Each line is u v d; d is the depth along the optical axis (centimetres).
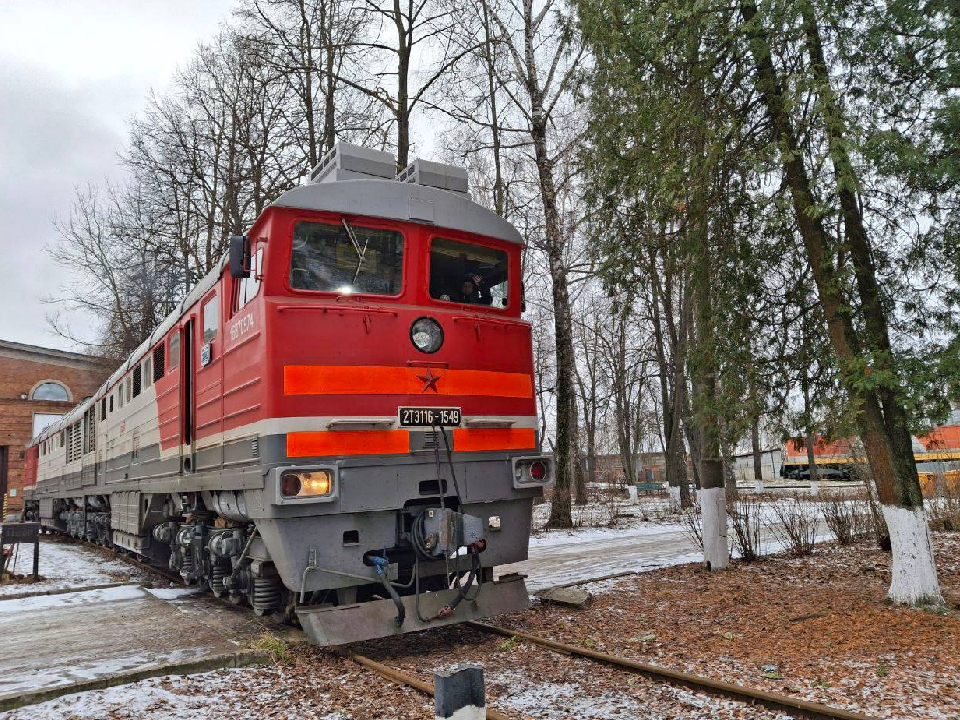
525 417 683
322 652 588
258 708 464
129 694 497
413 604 588
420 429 607
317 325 583
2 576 1059
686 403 2136
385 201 645
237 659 567
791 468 4497
